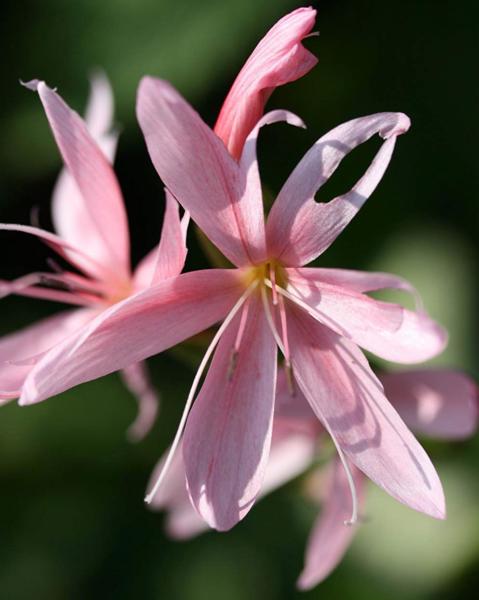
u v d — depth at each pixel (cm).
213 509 51
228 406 52
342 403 53
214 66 69
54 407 72
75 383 51
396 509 68
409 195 72
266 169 72
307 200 52
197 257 71
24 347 58
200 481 52
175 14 70
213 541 70
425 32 73
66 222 59
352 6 73
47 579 70
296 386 55
